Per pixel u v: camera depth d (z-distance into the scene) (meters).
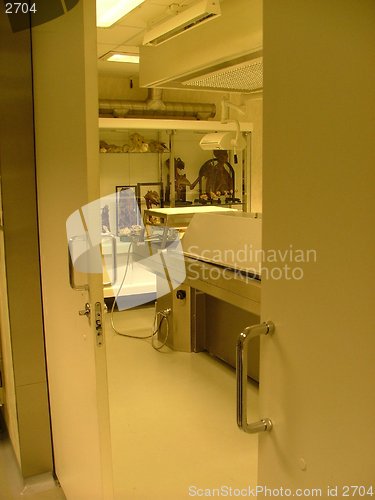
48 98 1.80
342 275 0.72
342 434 0.75
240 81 2.86
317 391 0.80
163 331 4.05
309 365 0.81
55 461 2.33
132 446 2.58
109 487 1.62
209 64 2.41
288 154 0.82
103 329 1.56
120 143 4.88
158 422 2.82
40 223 2.12
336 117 0.70
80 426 1.80
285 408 0.90
